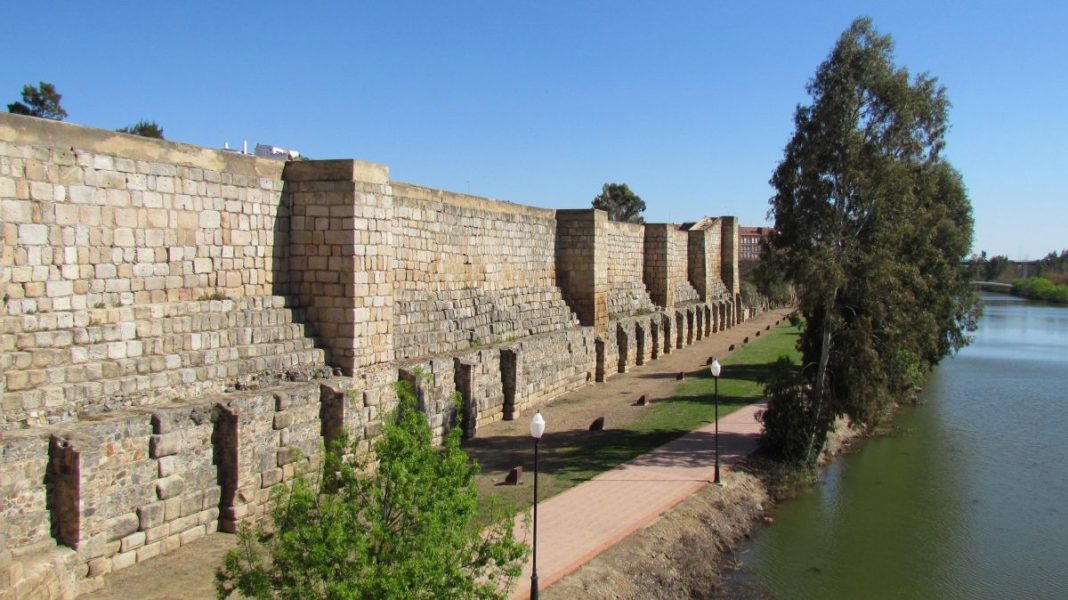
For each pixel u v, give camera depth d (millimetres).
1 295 14961
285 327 21250
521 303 38719
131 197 17594
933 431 38562
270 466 18891
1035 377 56281
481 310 34344
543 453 28469
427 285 30609
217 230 19938
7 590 12750
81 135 16547
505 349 33438
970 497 28125
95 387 16219
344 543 10445
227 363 19266
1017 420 41156
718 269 84562
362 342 22219
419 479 11406
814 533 24359
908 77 27719
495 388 32875
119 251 17312
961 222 46375
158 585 15086
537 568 18078
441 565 10695
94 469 14969
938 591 20531
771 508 26234
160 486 16391
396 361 26766
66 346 15930
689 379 46812
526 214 39969
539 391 37281
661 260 60875
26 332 15320
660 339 57375
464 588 10930
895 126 27781
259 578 10539
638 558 19594
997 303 154750
